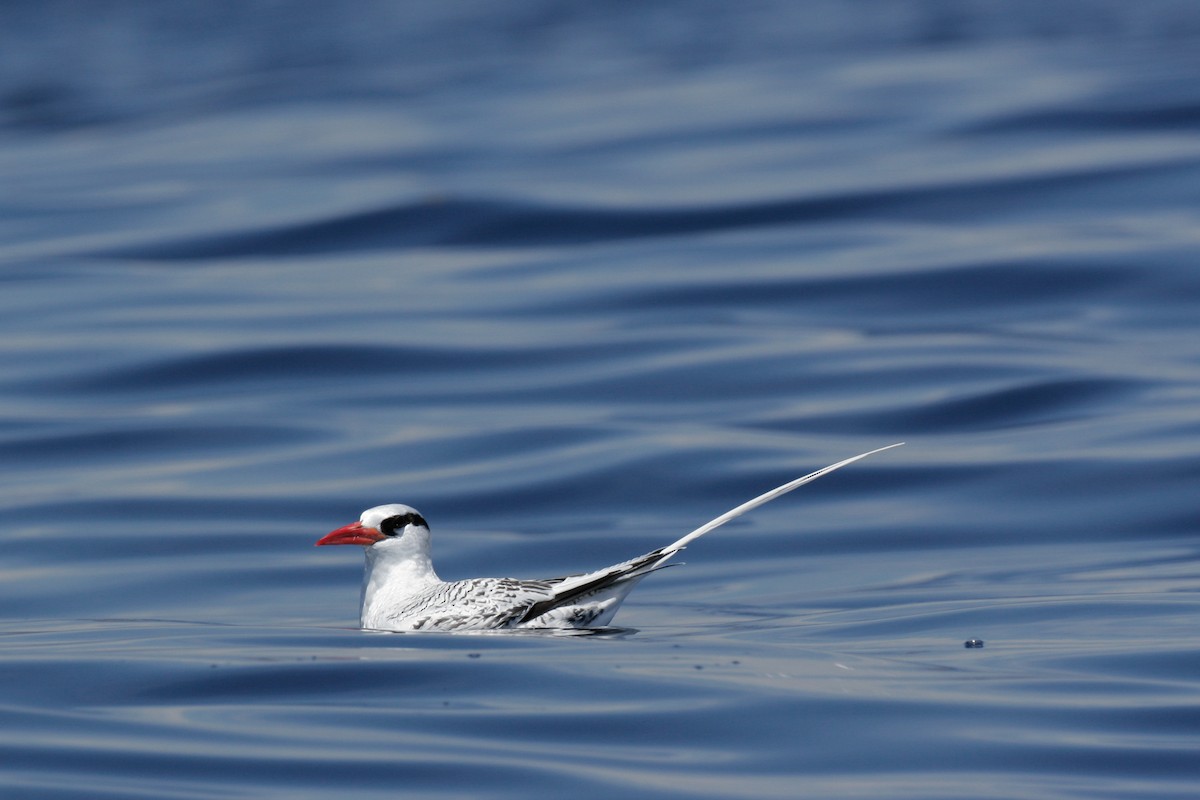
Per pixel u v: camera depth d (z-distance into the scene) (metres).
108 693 11.06
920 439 21.56
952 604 14.52
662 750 9.59
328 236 33.75
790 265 29.81
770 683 11.01
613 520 19.23
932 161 36.81
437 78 56.47
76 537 18.62
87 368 25.33
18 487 20.59
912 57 54.25
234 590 16.73
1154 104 40.16
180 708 10.64
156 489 20.38
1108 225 30.86
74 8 85.75
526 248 32.34
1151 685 10.98
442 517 19.47
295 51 67.31
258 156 43.03
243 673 11.45
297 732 10.01
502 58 61.81
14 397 24.09
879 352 24.97
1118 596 14.57
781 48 60.16
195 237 34.03
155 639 13.22
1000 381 23.34
